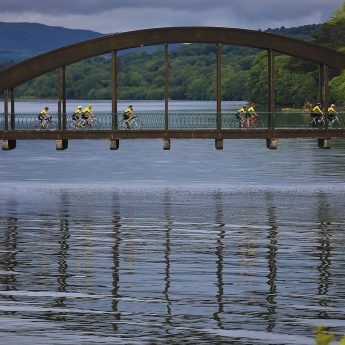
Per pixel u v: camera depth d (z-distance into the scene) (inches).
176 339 1881.2
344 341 1142.3
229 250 2657.5
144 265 2468.0
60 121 4106.8
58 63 4126.5
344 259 2529.5
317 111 4313.5
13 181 4471.0
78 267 2449.6
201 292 2197.3
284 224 3088.1
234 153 6333.7
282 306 2082.9
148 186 4224.9
